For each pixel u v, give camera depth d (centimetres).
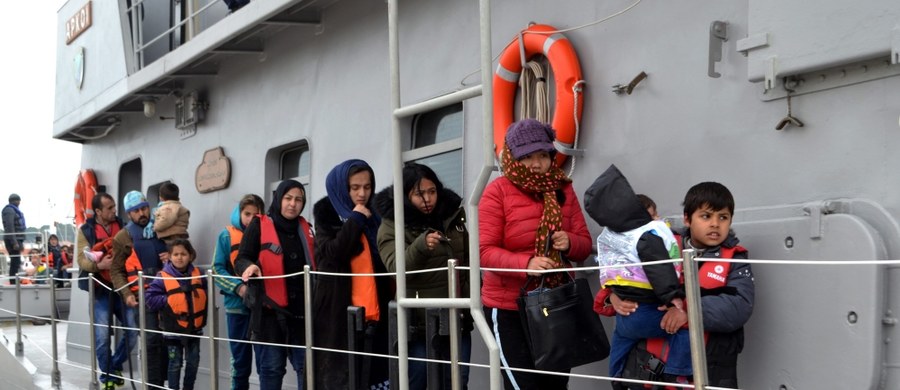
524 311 415
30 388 866
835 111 370
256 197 667
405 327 395
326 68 717
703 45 430
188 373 715
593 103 489
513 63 532
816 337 363
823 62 357
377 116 660
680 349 365
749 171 405
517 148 421
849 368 349
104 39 1016
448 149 605
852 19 347
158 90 938
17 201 1562
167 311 705
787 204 387
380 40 658
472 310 362
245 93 829
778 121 393
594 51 490
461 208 474
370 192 506
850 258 351
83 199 1182
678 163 441
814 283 364
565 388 450
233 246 650
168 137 979
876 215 351
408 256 446
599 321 412
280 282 570
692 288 295
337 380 489
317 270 502
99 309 851
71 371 959
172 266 722
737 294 357
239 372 639
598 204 378
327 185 507
